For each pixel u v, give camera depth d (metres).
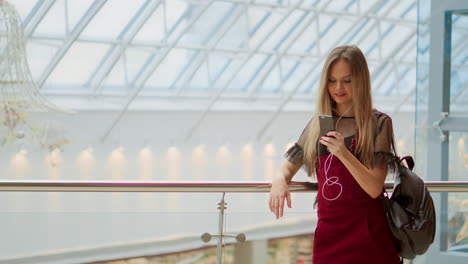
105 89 12.83
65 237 2.68
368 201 2.29
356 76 2.24
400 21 15.22
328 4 13.60
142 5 11.52
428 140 5.03
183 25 12.39
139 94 13.45
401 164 2.33
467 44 5.03
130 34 11.89
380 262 2.28
